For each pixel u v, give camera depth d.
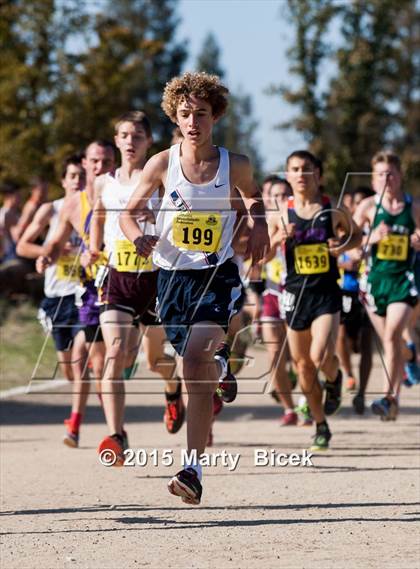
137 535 14.89
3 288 51.56
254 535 14.80
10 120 79.56
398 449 23.22
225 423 28.75
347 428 27.06
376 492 17.98
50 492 18.33
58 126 79.25
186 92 16.03
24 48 79.94
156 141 99.81
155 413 30.88
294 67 73.94
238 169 16.47
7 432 27.20
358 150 75.00
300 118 73.94
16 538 14.73
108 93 81.25
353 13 74.56
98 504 17.25
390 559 13.23
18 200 49.09
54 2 79.50
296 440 24.95
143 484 19.14
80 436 26.47
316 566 12.92
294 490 18.38
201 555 13.61
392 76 76.94
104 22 82.19
